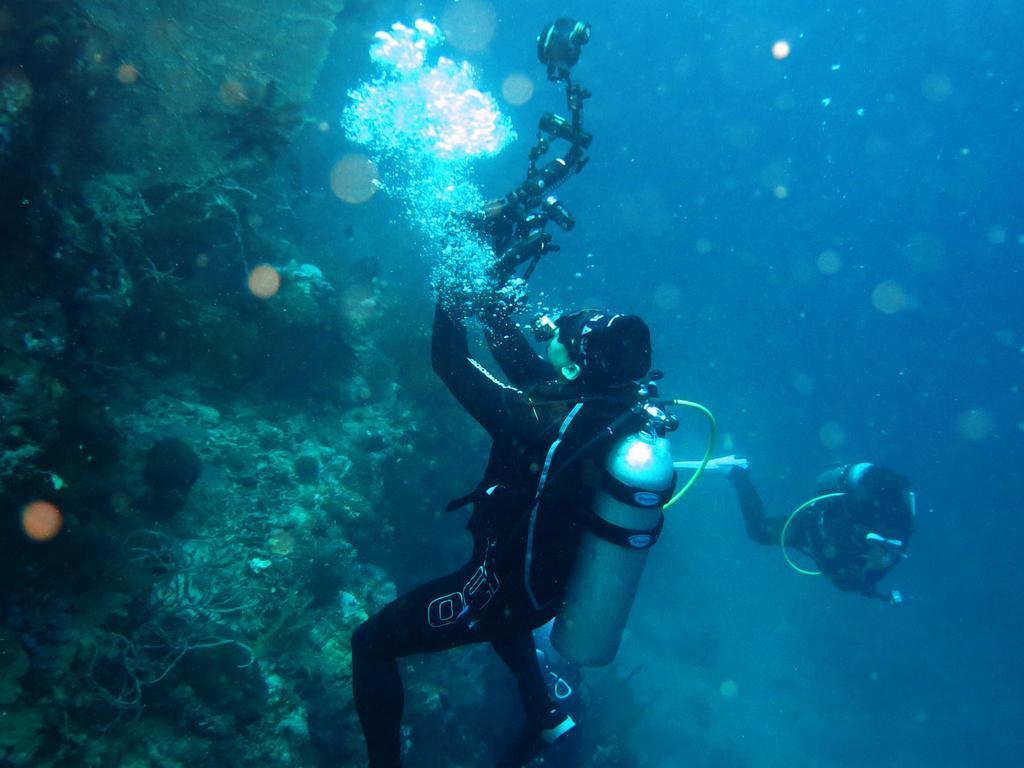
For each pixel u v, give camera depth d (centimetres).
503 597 204
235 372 611
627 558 200
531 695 291
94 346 464
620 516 195
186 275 602
